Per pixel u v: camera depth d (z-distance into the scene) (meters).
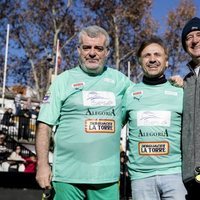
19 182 8.91
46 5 38.69
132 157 4.36
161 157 4.23
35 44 39.34
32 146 19.41
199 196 4.13
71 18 39.06
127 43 40.72
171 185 4.18
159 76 4.45
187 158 4.15
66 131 4.05
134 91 4.42
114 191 4.05
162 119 4.29
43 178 3.87
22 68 40.34
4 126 19.81
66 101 4.07
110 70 4.30
